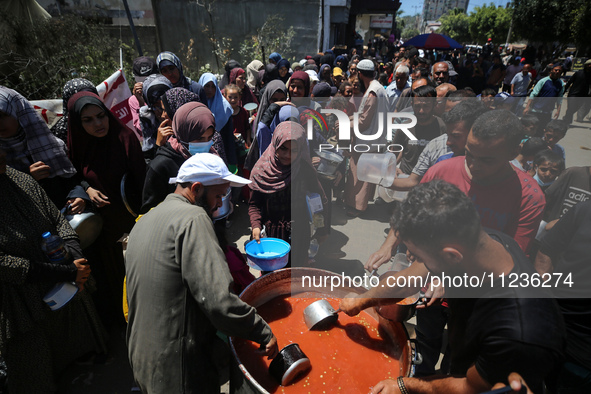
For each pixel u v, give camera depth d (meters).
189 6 9.12
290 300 1.53
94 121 2.03
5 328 1.66
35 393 1.90
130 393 2.05
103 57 5.70
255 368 1.29
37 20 5.30
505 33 28.94
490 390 0.87
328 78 6.44
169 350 1.36
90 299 2.13
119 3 8.85
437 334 1.59
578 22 7.33
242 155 3.85
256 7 9.21
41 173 1.94
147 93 2.87
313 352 1.31
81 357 2.26
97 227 2.08
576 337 1.21
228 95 4.05
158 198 2.10
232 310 1.22
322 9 9.48
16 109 1.90
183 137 2.10
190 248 1.27
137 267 1.37
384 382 1.12
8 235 1.58
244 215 4.03
